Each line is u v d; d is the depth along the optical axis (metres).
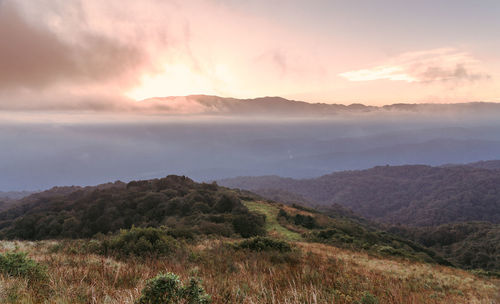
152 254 10.69
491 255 80.38
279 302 4.87
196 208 48.09
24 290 4.23
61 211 57.16
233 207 48.53
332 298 5.55
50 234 47.88
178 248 12.00
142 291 3.80
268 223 44.28
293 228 40.69
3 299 3.88
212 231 29.88
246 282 6.48
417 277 13.51
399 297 6.79
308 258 12.93
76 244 12.87
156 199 55.31
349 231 46.19
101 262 7.98
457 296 10.43
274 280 7.04
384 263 17.69
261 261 10.51
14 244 15.51
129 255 10.62
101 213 52.41
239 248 14.32
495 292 11.71
